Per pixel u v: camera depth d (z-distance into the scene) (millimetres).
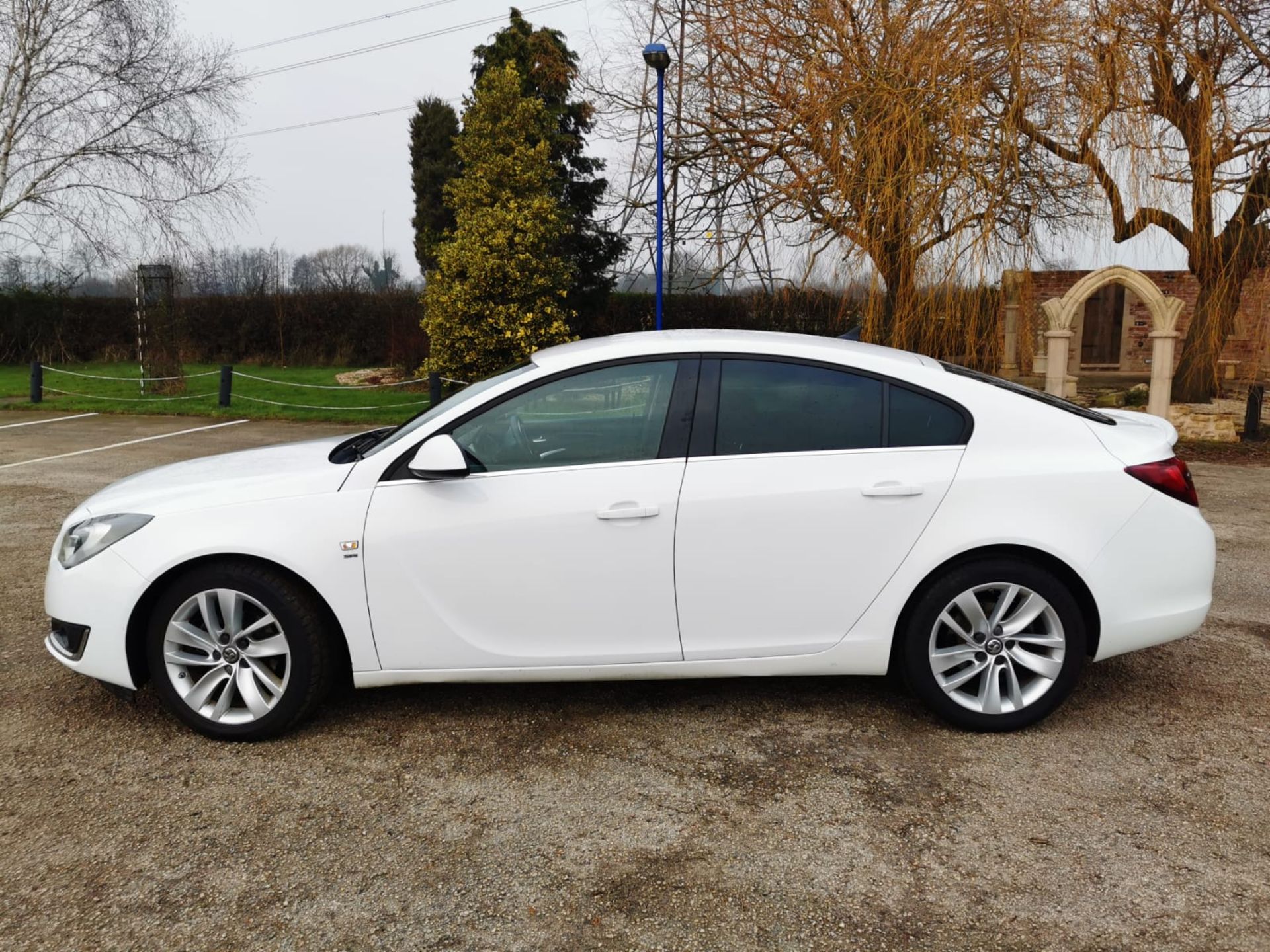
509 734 3484
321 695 3443
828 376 3430
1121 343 23609
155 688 3936
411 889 2533
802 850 2707
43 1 19938
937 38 10906
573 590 3332
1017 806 2941
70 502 8070
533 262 16156
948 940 2305
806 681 3990
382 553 3312
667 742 3412
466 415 3412
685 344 3486
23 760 3289
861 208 11211
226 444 12266
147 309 19875
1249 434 12609
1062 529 3314
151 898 2490
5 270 26812
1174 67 11977
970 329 11320
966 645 3410
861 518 3309
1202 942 2281
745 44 12531
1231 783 3078
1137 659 4242
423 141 26656
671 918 2402
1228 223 13297
